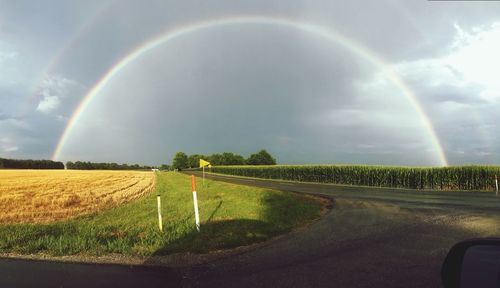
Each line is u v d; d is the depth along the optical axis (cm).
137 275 718
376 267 732
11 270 765
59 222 1478
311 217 1434
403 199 2145
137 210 1817
